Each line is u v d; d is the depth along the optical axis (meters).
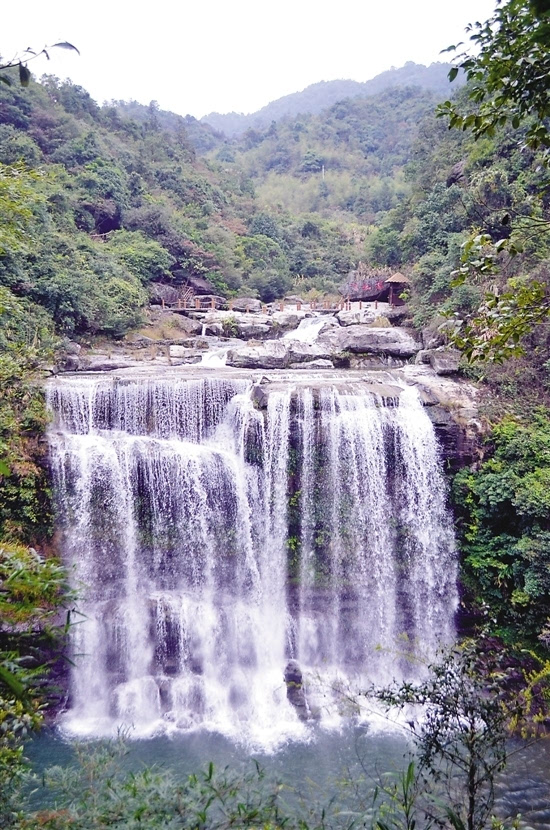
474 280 22.25
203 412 18.12
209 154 102.38
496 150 24.81
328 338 26.48
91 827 4.27
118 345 26.53
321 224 63.78
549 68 4.64
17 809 4.69
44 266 23.39
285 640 16.70
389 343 24.78
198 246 41.97
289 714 14.38
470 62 4.92
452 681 4.45
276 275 47.06
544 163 5.36
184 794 4.52
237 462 17.44
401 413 17.92
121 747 6.09
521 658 14.59
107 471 16.00
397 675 16.34
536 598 14.59
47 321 22.52
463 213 25.73
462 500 17.00
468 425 17.44
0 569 3.91
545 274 18.53
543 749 11.61
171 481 16.53
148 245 36.12
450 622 16.67
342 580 17.31
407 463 17.72
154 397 17.80
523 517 15.19
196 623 15.84
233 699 15.10
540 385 18.17
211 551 16.92
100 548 15.98
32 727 5.01
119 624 15.25
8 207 12.25
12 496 14.84
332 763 11.94
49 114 43.16
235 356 23.61
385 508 17.66
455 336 6.23
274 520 17.45
